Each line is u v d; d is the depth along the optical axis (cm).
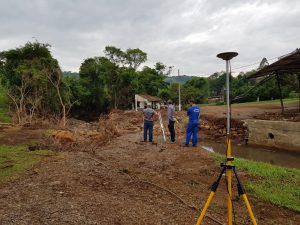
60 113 3017
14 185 729
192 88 6400
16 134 1574
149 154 1115
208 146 1490
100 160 1025
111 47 6512
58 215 552
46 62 3475
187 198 662
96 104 5925
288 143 1345
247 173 840
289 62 1592
